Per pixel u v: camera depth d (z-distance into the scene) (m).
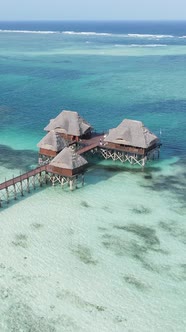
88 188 41.62
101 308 25.55
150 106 73.44
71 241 32.41
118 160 48.84
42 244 31.88
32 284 27.39
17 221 35.09
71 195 40.06
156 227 34.72
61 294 26.59
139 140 45.78
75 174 40.75
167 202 38.91
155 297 26.66
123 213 36.88
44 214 36.38
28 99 78.06
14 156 49.56
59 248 31.44
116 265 29.64
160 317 25.08
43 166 42.09
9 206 37.62
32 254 30.58
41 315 24.86
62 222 35.16
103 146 48.16
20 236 32.88
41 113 68.69
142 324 24.48
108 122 64.31
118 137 46.81
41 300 26.05
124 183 42.84
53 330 23.77
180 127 61.59
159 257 30.69
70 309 25.38
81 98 79.06
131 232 33.91
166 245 32.22
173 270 29.30
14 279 27.80
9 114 67.81
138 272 28.97
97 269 29.14
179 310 25.69
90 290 27.06
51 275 28.33
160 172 45.69
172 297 26.72
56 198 39.38
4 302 25.78
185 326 24.53
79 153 45.66
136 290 27.22
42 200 38.94
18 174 44.22
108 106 73.50
